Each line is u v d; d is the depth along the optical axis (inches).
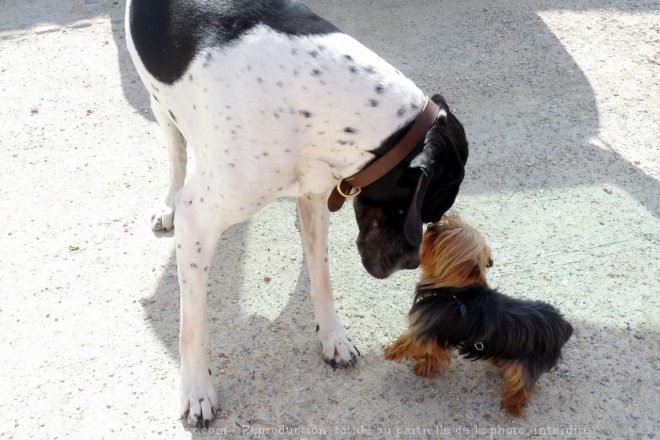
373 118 67.8
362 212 71.4
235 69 68.3
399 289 84.7
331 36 68.9
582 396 76.6
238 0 69.3
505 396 75.2
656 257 86.8
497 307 73.5
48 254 86.7
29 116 102.0
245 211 70.7
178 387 76.5
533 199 92.6
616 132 100.5
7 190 92.7
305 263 86.8
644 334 80.7
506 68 110.5
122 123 101.5
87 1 125.5
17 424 74.6
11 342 79.7
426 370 77.3
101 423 74.8
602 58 112.3
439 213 70.4
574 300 83.3
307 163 70.1
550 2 127.6
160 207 89.7
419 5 126.3
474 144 98.7
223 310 82.7
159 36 71.2
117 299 83.3
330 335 78.7
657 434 74.2
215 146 69.1
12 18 120.5
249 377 77.7
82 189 93.3
